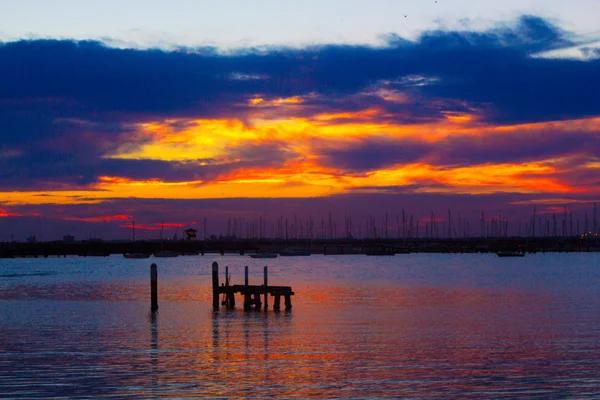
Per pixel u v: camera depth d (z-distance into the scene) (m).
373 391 30.95
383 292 83.31
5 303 70.12
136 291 87.44
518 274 130.88
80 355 38.75
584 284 98.00
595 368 34.97
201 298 74.56
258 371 34.69
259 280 113.81
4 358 37.88
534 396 30.02
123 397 29.98
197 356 38.47
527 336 44.88
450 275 128.25
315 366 35.78
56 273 148.25
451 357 37.88
